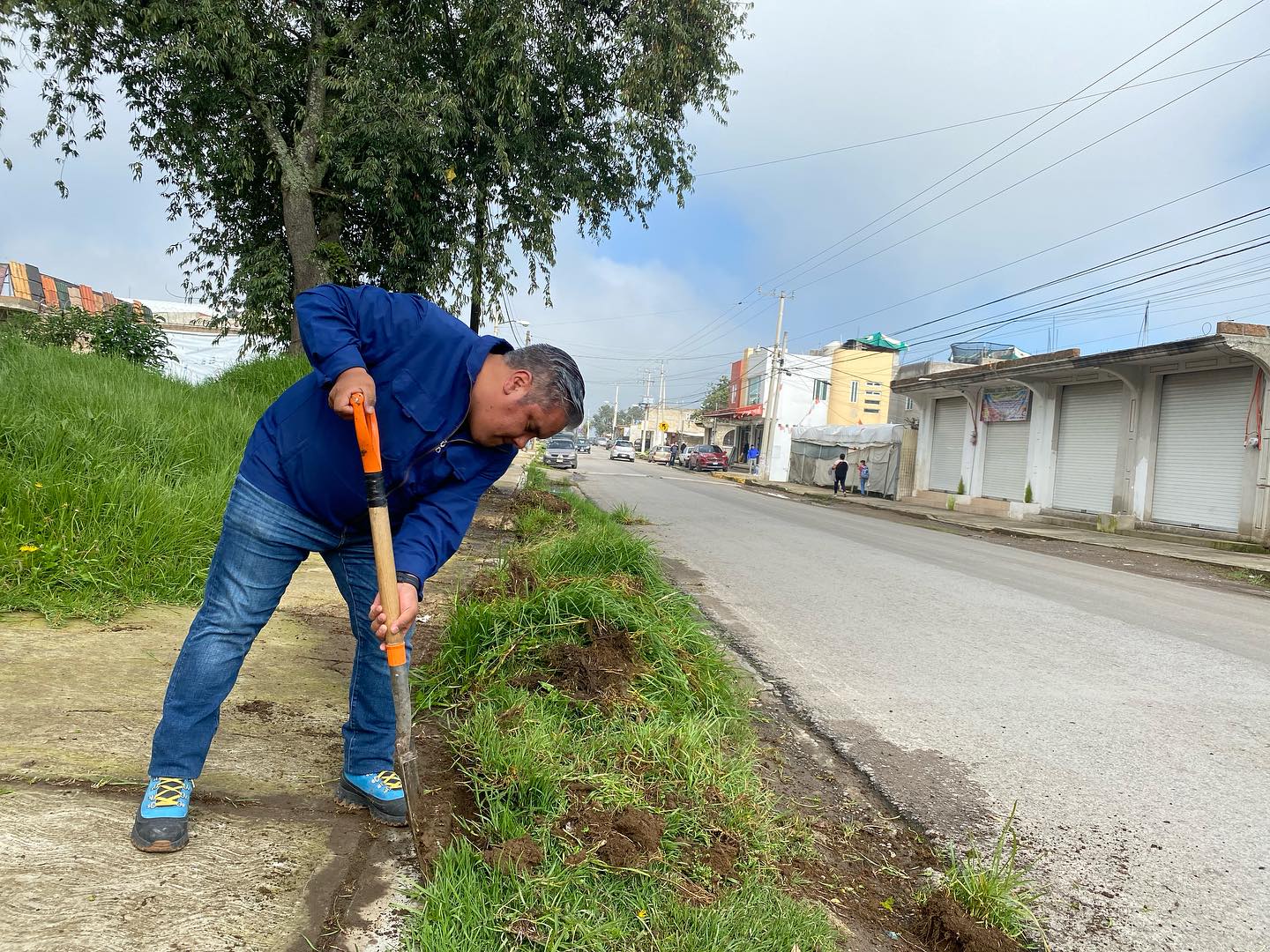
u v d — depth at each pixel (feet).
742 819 8.03
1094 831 9.36
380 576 5.94
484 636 11.00
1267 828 9.68
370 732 7.09
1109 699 14.35
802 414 149.28
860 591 23.73
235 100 33.81
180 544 13.46
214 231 41.42
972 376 67.05
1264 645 19.86
